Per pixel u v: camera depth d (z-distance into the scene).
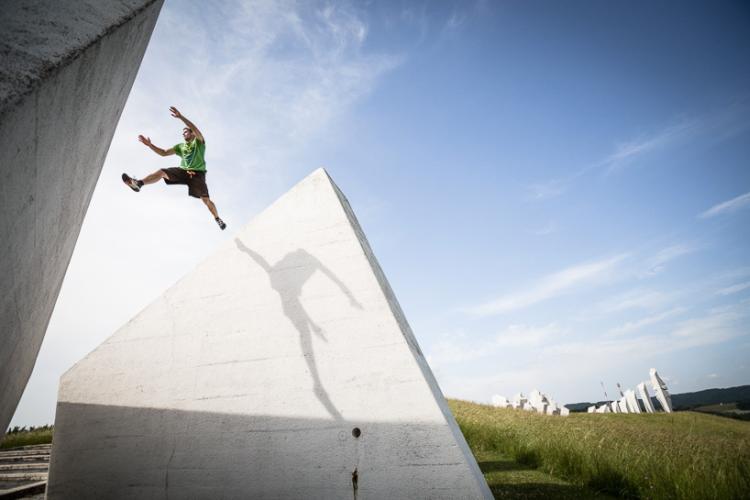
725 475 4.38
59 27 1.33
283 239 4.32
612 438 7.75
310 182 4.50
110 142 3.20
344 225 4.17
